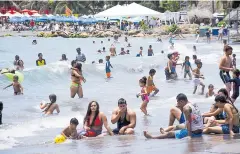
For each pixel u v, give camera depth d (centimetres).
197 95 2508
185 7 13000
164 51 5609
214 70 3784
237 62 4322
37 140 1497
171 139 1383
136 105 2230
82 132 1517
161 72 3831
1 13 12356
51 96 2008
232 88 2047
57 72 3247
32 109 2097
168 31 9388
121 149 1236
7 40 8219
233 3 10288
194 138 1356
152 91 2494
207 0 11681
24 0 16350
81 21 12675
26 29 11875
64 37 9619
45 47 6631
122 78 3475
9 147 1379
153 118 1892
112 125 1750
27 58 4919
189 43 7044
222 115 1512
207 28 8400
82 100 2395
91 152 1214
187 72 3331
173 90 2748
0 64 4106
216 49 5853
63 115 1958
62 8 15675
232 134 1402
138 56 4772
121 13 7031
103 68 3653
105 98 2472
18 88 2533
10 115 1950
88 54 5488
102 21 12656
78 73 2470
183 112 1430
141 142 1352
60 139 1441
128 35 9925
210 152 1107
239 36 7481
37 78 3083
